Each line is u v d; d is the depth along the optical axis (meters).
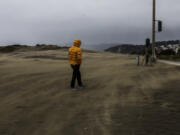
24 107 4.77
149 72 10.28
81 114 4.12
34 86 7.47
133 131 3.14
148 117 3.76
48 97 5.75
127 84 7.27
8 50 53.47
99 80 8.40
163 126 3.30
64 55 31.34
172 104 4.56
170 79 7.91
